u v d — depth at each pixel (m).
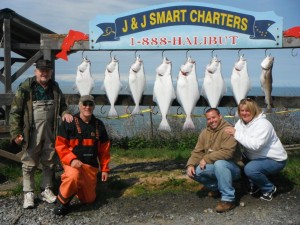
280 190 3.97
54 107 3.67
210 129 3.61
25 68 4.60
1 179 4.59
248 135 3.48
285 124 7.01
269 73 4.11
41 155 3.76
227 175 3.43
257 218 3.29
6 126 4.74
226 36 4.10
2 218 3.38
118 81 4.21
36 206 3.68
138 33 4.19
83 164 3.52
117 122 7.24
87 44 4.25
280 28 4.05
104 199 3.82
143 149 6.41
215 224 3.19
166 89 4.23
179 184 4.10
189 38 4.14
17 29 5.41
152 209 3.55
